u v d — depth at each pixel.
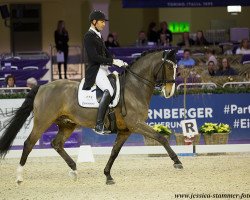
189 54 21.53
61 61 23.31
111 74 12.51
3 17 26.20
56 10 28.62
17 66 22.33
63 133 12.98
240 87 18.23
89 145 16.33
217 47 23.48
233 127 17.97
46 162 15.64
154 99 17.69
